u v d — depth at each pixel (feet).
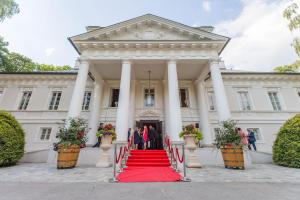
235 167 29.96
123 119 39.88
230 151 31.07
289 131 34.06
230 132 32.60
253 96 60.90
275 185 17.90
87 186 17.61
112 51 47.19
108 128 33.65
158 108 59.16
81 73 44.29
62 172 26.16
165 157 35.73
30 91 62.28
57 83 62.75
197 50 47.32
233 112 58.13
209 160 37.22
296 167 31.30
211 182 19.45
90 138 52.08
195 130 33.22
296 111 58.29
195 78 61.82
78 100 41.63
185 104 61.98
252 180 20.51
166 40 46.42
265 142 54.65
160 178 21.49
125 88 43.01
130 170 27.58
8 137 32.99
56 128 56.24
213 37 46.88
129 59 46.19
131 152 38.40
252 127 56.54
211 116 58.29
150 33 49.67
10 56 81.71
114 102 61.72
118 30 48.73
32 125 56.59
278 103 61.11
